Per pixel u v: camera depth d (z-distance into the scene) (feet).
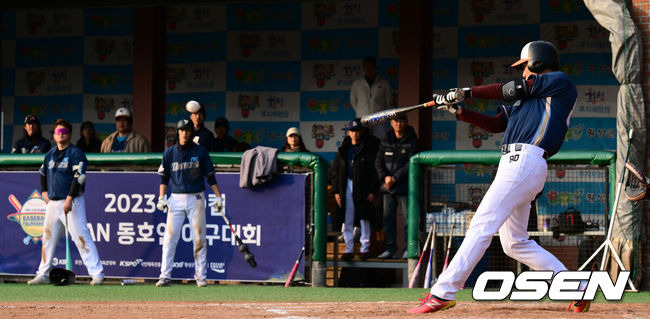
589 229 59.06
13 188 65.10
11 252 64.95
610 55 83.82
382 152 65.36
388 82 80.89
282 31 91.86
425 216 61.62
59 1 85.51
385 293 52.80
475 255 32.78
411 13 76.38
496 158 59.31
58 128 60.85
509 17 86.17
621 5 57.77
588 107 84.12
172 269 61.52
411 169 61.16
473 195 61.82
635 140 56.80
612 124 83.71
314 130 90.99
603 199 59.21
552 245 60.95
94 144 81.71
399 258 66.39
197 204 59.41
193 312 36.06
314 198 61.05
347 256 65.05
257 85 92.27
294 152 61.41
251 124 92.32
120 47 95.71
